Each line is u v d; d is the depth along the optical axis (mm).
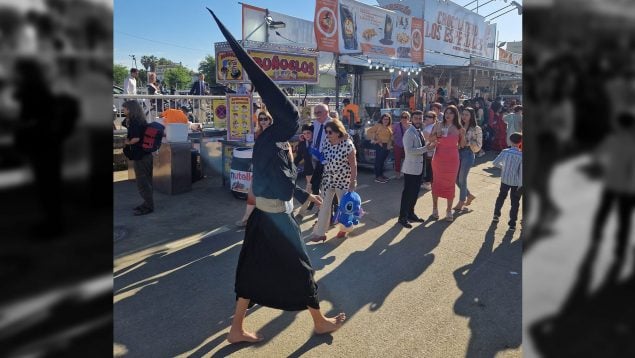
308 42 11703
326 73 12477
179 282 3859
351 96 14305
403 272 4113
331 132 4789
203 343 2963
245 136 7430
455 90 18516
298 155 6457
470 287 3791
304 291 2861
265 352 2865
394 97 13688
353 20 10812
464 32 18031
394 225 5574
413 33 13523
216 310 3398
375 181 8336
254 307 3467
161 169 7070
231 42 2545
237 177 6609
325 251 4648
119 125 8664
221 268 4164
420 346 2932
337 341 2992
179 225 5465
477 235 5184
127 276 3969
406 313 3357
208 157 8141
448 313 3357
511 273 4078
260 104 8719
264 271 2799
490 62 16781
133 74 9477
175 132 7031
